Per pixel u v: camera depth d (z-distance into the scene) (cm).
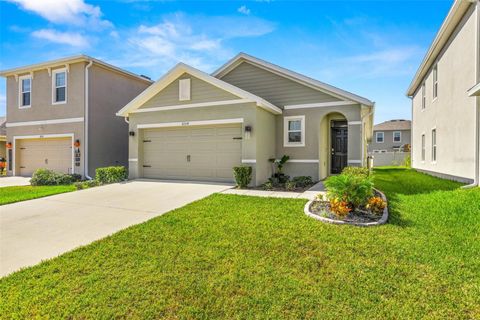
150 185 955
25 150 1472
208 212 568
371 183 540
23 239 438
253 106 927
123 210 620
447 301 255
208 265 333
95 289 284
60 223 524
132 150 1144
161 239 421
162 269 325
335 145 1353
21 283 299
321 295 270
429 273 304
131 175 1138
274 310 250
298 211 566
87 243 417
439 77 1170
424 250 361
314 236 418
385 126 3531
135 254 368
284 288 282
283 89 1105
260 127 962
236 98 950
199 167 1048
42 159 1416
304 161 1068
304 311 248
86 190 877
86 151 1275
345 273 309
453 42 997
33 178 1110
